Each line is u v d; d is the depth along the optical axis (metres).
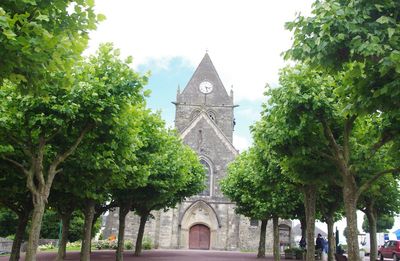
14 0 6.83
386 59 7.52
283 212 29.11
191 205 53.03
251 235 52.59
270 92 14.88
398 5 8.20
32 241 11.66
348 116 12.78
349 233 12.11
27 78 7.45
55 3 7.30
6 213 48.16
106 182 15.98
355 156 15.43
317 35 8.55
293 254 36.44
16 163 12.40
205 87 66.88
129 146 14.75
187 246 52.06
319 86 13.03
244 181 31.89
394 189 28.97
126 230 50.97
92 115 12.23
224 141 56.41
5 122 12.12
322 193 22.44
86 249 19.75
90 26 7.90
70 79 7.97
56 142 13.65
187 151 37.09
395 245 37.62
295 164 15.06
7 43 6.42
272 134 14.52
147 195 24.52
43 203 12.17
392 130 12.06
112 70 13.02
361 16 8.20
